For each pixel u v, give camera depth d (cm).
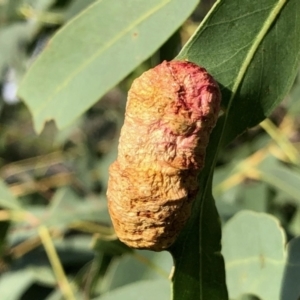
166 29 19
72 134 48
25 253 34
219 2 16
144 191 15
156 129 15
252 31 17
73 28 20
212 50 17
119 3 20
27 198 44
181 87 15
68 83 21
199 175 16
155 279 26
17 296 33
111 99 46
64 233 37
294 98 36
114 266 27
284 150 34
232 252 22
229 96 17
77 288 33
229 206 30
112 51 20
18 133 54
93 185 43
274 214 34
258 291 22
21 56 36
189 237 17
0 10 37
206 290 17
